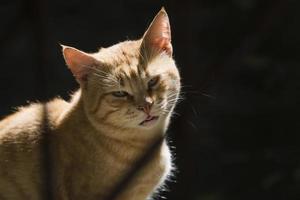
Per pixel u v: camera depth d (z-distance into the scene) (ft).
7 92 50.31
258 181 39.81
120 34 56.75
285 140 43.29
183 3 20.49
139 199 22.26
